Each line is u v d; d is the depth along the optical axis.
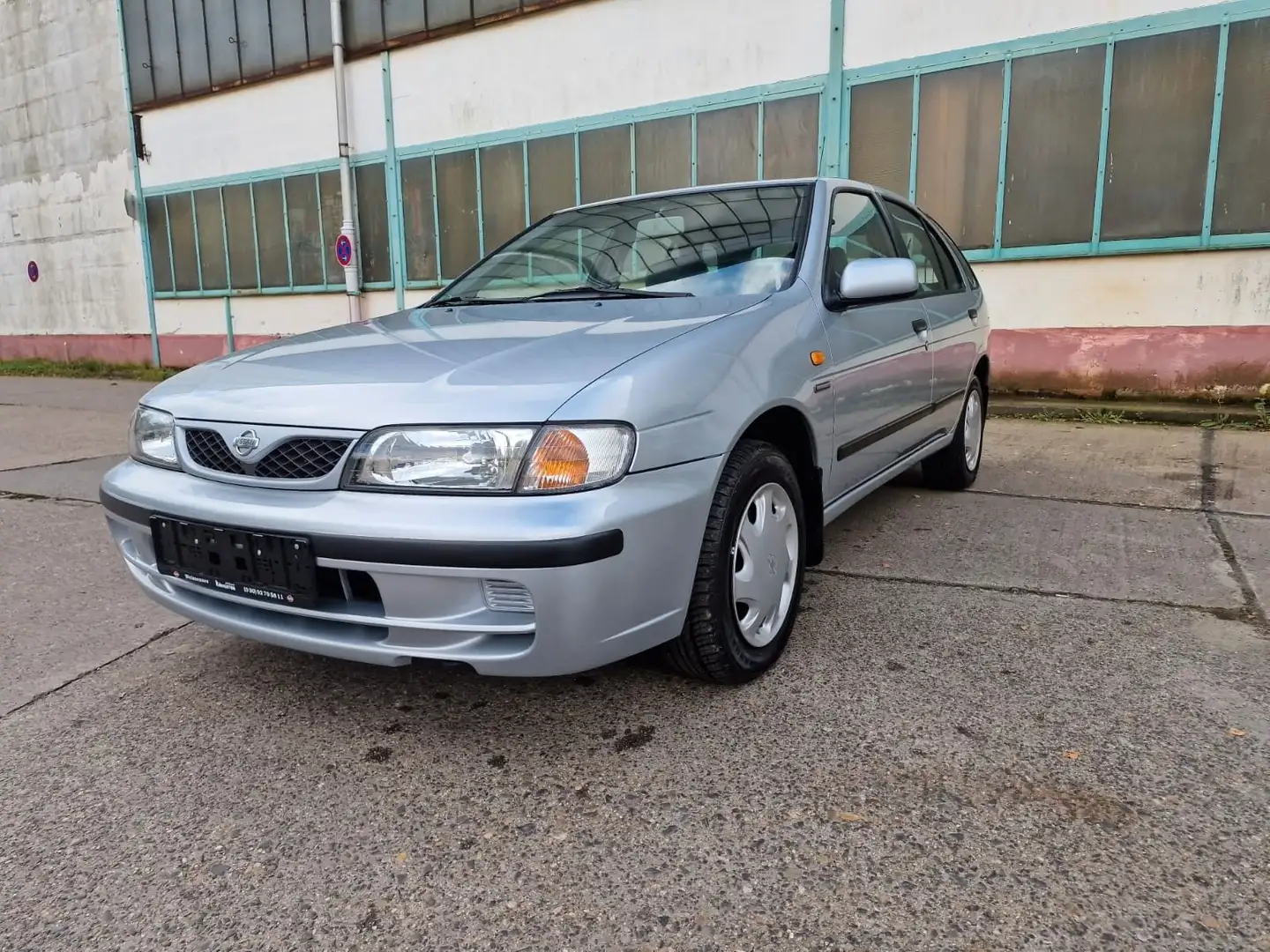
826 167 8.00
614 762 2.07
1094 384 7.22
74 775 2.09
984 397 4.84
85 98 13.67
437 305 3.19
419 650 1.93
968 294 4.47
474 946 1.52
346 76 10.85
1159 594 3.08
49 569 3.63
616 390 1.95
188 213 12.95
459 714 2.32
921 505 4.37
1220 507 4.21
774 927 1.54
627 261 3.07
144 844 1.83
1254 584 3.14
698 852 1.75
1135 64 6.67
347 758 2.13
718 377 2.19
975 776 1.98
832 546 3.72
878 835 1.78
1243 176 6.48
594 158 9.30
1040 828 1.79
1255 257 6.54
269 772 2.08
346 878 1.71
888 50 7.58
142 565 2.39
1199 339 6.81
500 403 1.90
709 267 2.91
